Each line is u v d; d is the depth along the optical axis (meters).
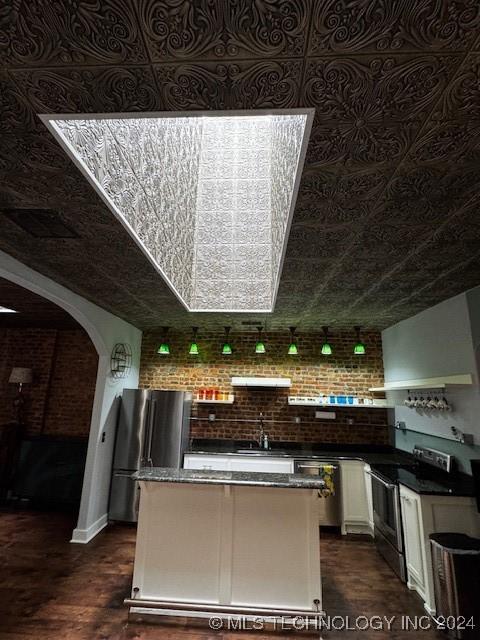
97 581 2.91
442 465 3.46
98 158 1.67
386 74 1.03
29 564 3.20
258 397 5.23
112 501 4.27
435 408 3.71
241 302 4.24
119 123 1.95
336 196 1.70
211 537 2.65
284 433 5.09
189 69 1.02
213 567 2.60
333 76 1.04
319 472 4.29
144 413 4.51
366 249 2.36
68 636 2.26
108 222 2.01
